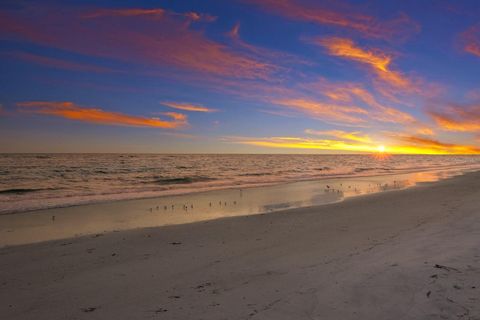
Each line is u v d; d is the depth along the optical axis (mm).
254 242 8250
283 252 7137
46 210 13828
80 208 14383
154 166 56688
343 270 5488
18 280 5906
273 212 12836
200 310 4336
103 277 5949
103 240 8836
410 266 5402
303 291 4723
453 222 8977
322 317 3910
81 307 4680
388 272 5203
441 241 6906
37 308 4703
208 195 18953
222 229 9984
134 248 7973
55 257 7328
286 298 4523
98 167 50250
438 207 12266
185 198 17672
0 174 34969
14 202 15891
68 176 33750
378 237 7973
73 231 10078
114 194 19312
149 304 4656
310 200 16766
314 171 45469
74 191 20922
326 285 4879
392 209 12570
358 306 4137
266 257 6805
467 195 15555
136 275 5992
